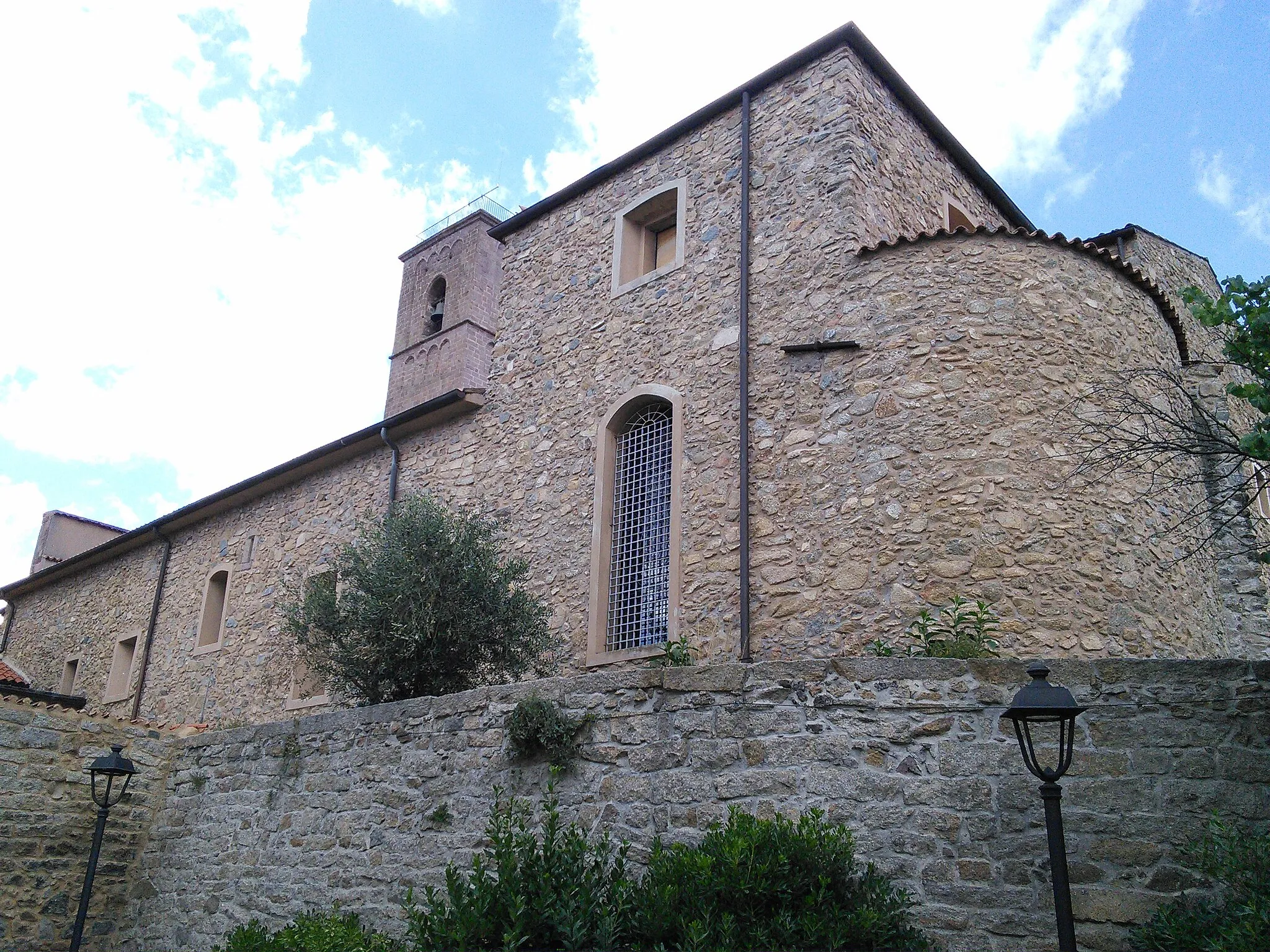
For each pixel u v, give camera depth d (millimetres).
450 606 11273
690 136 14242
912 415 10680
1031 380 10641
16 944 11312
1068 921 5098
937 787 6715
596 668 12391
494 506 14875
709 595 11516
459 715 9234
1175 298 14797
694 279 13273
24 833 11664
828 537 10766
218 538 20969
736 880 6125
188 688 19922
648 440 13258
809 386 11523
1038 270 11180
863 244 11844
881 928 6113
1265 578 12438
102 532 31688
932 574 10031
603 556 12953
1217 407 12438
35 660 26156
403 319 27188
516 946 5996
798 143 12781
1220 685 6355
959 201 14414
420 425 16625
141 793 12586
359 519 17141
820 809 6797
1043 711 5293
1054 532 10047
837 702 7195
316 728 10672
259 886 10547
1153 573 10602
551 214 16109
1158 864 6090
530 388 15133
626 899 6285
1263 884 5535
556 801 7672
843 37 12727
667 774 7688
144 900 11984
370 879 9352
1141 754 6379
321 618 11711
